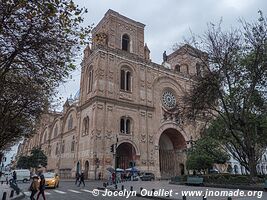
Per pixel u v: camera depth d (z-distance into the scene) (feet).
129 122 155.74
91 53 166.50
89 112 151.33
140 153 151.23
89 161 136.98
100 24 180.86
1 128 57.77
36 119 69.72
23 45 35.63
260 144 99.30
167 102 177.47
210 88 77.66
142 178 133.18
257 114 86.74
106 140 140.56
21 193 71.97
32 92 52.95
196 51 80.59
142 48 181.47
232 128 81.15
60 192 76.95
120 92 156.97
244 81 80.18
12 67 41.47
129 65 167.32
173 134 183.93
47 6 31.09
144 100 165.68
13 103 56.34
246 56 79.87
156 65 180.45
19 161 234.58
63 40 36.81
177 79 188.14
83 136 152.05
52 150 225.97
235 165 195.62
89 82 164.45
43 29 34.45
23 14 32.09
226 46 78.02
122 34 175.01
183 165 175.73
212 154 118.83
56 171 200.03
